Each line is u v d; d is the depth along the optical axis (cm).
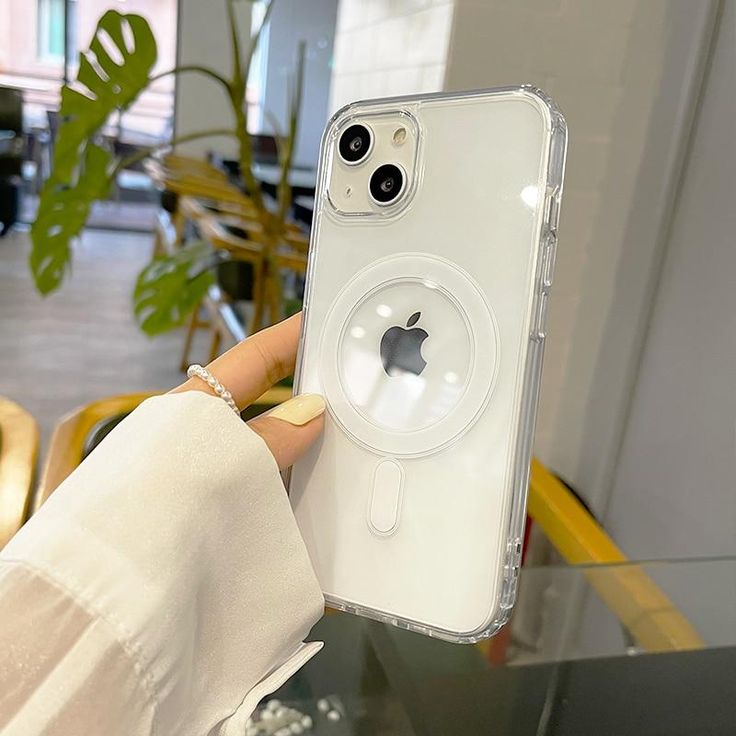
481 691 55
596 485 99
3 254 378
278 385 101
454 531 35
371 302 38
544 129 35
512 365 35
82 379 232
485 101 36
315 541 38
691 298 83
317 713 53
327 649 56
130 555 27
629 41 91
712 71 80
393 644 57
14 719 25
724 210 78
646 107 90
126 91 114
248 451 31
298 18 396
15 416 86
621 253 94
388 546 36
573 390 104
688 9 83
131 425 31
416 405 37
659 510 87
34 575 26
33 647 26
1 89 400
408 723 52
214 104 413
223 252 142
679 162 85
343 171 39
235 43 124
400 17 105
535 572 66
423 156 37
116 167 122
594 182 97
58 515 28
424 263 37
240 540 32
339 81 134
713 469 79
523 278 35
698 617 65
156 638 27
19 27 398
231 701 32
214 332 237
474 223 36
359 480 37
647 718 53
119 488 28
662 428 87
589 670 58
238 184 279
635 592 66
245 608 32
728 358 77
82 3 401
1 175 404
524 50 90
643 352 91
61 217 121
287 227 162
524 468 35
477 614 35
